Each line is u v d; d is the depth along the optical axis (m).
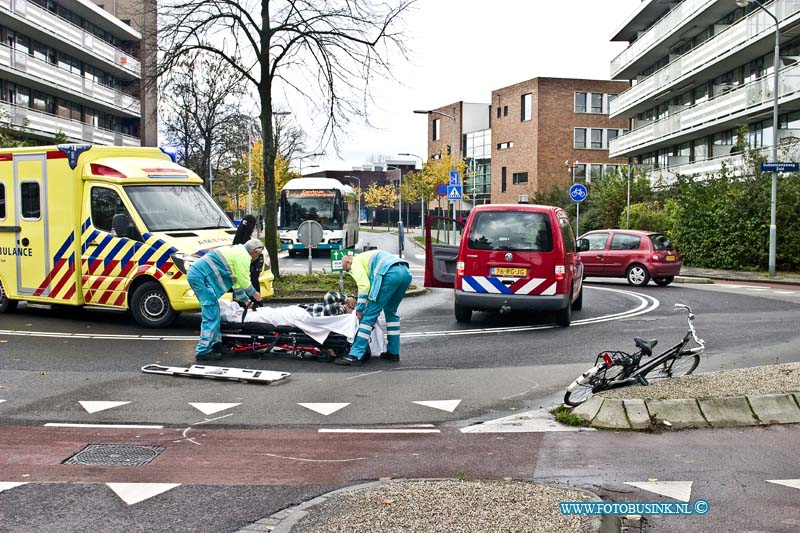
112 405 7.60
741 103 31.83
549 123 57.47
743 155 28.83
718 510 4.79
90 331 12.40
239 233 12.79
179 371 9.02
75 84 43.75
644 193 38.31
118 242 12.58
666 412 6.80
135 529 4.54
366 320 9.74
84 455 6.00
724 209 28.25
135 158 13.56
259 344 10.07
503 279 13.08
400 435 6.61
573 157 57.78
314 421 7.06
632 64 47.62
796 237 26.61
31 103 41.28
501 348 11.05
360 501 4.76
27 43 40.28
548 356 10.41
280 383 8.66
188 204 13.28
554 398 8.01
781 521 4.62
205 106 36.38
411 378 8.96
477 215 13.32
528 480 5.33
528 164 58.75
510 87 60.84
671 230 31.42
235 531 4.51
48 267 13.17
